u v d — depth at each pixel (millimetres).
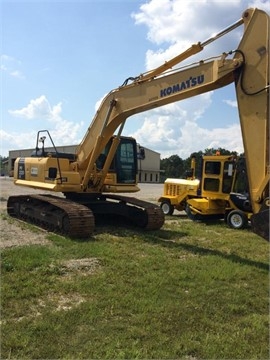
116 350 3570
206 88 7121
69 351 3541
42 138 11461
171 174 85438
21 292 4973
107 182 11055
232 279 5852
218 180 12648
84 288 5223
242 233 10625
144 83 8500
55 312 4383
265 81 5938
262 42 6047
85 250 7406
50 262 6453
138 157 11758
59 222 9289
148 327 4055
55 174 10641
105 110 9742
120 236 9234
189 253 7617
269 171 5707
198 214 13156
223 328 4113
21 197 11930
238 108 6262
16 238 8602
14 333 3838
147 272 6086
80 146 10812
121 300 4793
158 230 10484
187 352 3596
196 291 5250
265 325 4199
